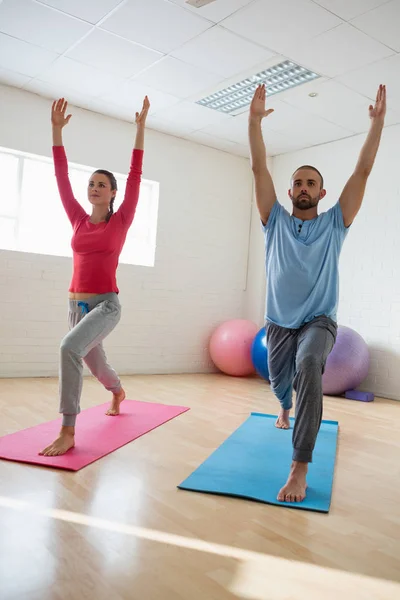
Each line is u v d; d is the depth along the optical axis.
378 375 5.50
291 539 1.77
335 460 2.84
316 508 2.05
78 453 2.60
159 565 1.53
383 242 5.56
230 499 2.13
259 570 1.54
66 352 2.61
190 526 1.83
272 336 2.82
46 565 1.49
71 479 2.25
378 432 3.64
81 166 5.59
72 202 2.98
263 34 3.96
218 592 1.40
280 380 3.06
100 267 2.85
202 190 6.52
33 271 5.21
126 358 5.91
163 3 3.61
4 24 4.00
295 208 2.63
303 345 2.38
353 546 1.75
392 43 3.97
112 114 5.70
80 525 1.78
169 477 2.36
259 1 3.52
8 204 5.25
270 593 1.41
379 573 1.57
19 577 1.41
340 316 5.89
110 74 4.78
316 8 3.56
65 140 5.43
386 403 5.02
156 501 2.05
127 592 1.37
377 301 5.57
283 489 2.16
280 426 3.42
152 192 6.22
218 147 6.60
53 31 4.08
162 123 5.90
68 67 4.68
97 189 2.88
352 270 5.82
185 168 6.36
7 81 5.01
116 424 3.31
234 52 4.27
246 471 2.46
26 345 5.18
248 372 6.14
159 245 6.14
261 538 1.77
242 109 5.43
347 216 2.56
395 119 5.39
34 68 4.72
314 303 2.56
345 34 3.88
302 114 5.44
